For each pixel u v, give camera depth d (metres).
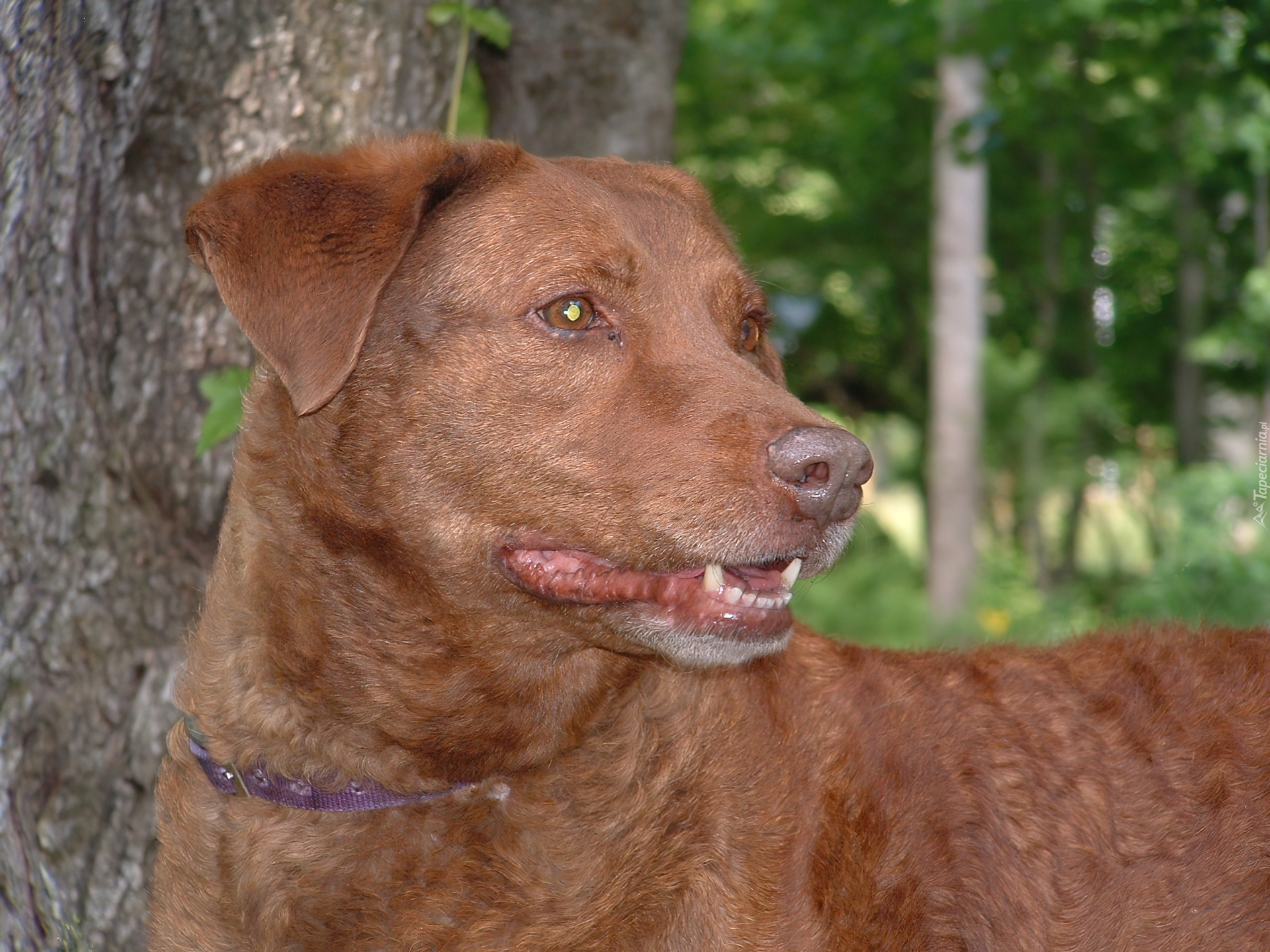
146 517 4.41
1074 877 3.50
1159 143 15.55
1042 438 17.56
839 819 3.38
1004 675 3.77
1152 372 18.62
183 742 3.38
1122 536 20.17
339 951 3.17
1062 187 17.41
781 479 3.05
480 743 3.24
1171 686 3.81
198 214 3.15
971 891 3.43
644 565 3.12
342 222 3.16
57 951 3.88
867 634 12.82
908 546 20.80
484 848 3.18
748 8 17.22
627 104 6.34
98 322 4.41
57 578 4.11
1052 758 3.60
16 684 3.99
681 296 3.37
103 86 4.18
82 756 4.16
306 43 4.62
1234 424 18.47
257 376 3.41
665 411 3.16
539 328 3.21
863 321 21.23
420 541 3.20
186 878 3.28
